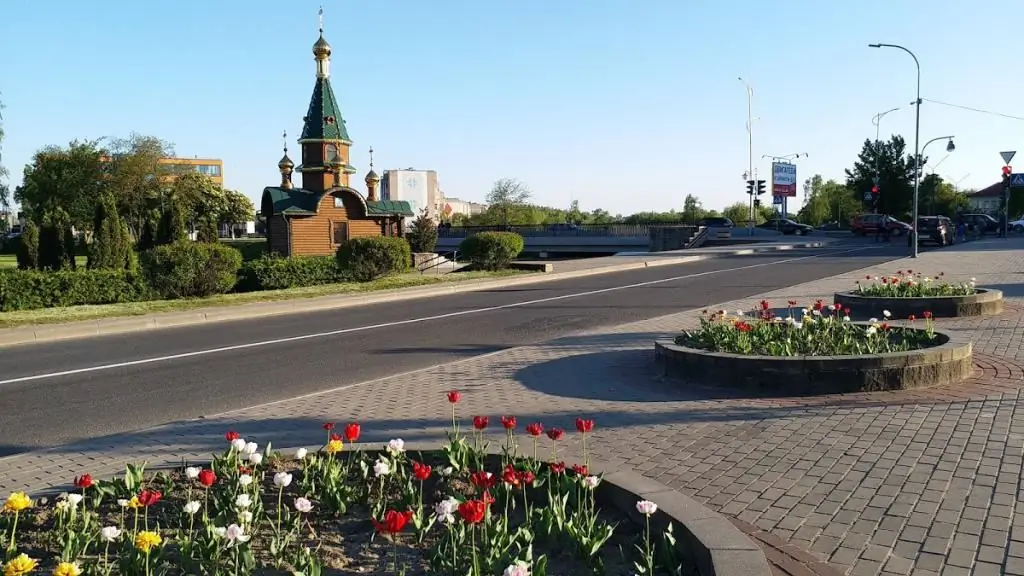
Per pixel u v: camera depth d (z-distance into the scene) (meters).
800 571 3.84
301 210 39.59
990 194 114.44
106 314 16.12
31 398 8.91
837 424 6.52
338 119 42.53
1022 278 20.59
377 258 25.05
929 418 6.58
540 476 4.91
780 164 70.88
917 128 29.73
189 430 7.16
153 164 70.50
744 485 5.12
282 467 5.52
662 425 6.76
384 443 5.98
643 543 4.16
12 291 17.44
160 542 3.86
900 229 55.53
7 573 3.28
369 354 11.76
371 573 3.88
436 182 98.62
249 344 12.92
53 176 70.88
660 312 15.78
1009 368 8.59
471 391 8.59
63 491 5.35
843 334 9.00
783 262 30.45
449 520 3.78
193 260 19.91
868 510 4.60
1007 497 4.71
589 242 54.75
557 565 3.91
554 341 12.13
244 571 3.71
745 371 7.89
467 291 22.62
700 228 51.09
